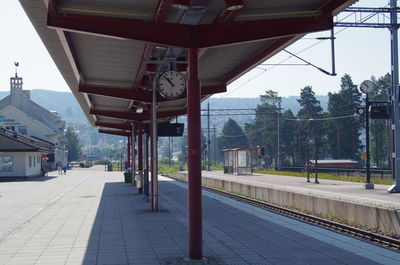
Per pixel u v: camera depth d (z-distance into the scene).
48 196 28.27
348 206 17.17
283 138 107.12
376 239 13.33
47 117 96.50
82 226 15.08
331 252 10.48
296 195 22.19
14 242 12.23
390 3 27.97
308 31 9.72
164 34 9.55
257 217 17.00
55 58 14.87
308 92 97.19
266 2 9.12
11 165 50.44
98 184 41.25
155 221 16.09
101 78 18.52
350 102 86.25
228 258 9.96
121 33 9.34
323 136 95.12
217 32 9.68
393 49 27.95
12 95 84.44
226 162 68.06
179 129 20.30
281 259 9.80
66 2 8.77
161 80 14.88
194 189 9.80
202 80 18.67
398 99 27.58
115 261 9.80
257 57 13.91
